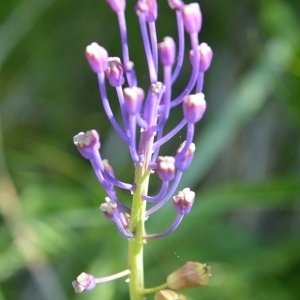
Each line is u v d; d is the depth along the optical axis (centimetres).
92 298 37
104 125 51
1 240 42
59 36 52
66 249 41
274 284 40
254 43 41
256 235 42
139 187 27
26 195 42
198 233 41
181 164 26
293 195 37
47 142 50
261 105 44
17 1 49
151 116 26
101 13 52
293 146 46
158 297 27
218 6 49
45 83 52
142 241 27
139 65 51
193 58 26
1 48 47
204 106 25
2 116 51
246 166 47
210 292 39
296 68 40
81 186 46
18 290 47
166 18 50
